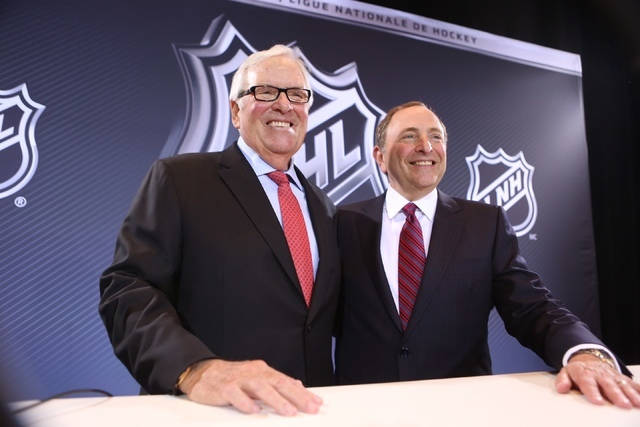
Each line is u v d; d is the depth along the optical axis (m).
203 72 2.64
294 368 1.30
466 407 0.76
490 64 3.28
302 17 2.87
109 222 2.40
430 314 1.58
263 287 1.32
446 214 1.74
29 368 2.21
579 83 3.49
